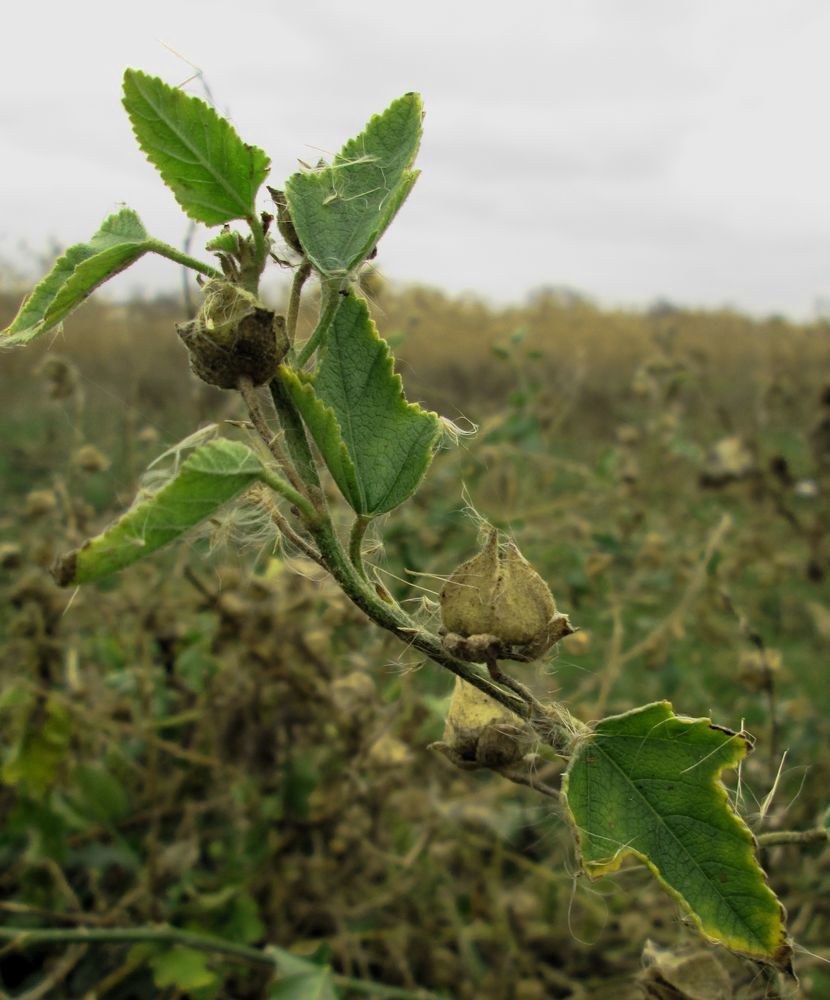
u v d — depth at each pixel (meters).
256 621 0.42
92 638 0.56
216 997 0.40
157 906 0.40
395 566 0.59
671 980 0.22
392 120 0.18
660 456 0.87
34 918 0.42
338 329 0.18
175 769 0.49
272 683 0.44
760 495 0.81
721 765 0.16
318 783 0.44
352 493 0.17
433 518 0.61
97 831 0.46
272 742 0.45
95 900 0.45
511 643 0.16
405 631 0.17
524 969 0.44
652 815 0.16
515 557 0.17
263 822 0.45
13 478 0.90
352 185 0.18
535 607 0.16
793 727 0.58
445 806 0.44
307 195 0.18
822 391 0.84
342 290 0.18
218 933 0.41
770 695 0.38
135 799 0.48
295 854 0.45
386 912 0.47
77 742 0.46
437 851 0.44
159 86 0.16
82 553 0.15
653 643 0.51
